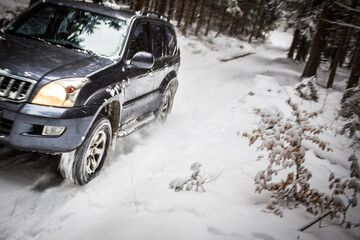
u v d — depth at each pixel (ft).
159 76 17.57
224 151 16.22
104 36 13.47
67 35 13.14
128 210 9.38
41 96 9.90
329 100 43.24
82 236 8.13
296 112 13.17
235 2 116.26
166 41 18.89
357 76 48.21
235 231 8.70
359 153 21.13
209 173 12.83
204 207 9.84
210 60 72.23
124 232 8.16
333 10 59.36
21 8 48.19
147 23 16.21
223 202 10.39
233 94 36.27
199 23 106.11
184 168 13.26
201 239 8.05
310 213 10.63
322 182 14.10
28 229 8.72
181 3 109.40
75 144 10.50
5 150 12.63
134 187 11.66
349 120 27.27
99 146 12.36
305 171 10.98
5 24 13.52
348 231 9.86
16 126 9.70
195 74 48.19
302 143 19.17
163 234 8.09
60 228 8.71
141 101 15.62
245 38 165.78
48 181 11.45
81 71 11.07
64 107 10.11
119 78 12.53
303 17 78.69
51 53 11.62
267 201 11.12
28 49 11.43
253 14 151.74
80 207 10.07
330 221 10.49
